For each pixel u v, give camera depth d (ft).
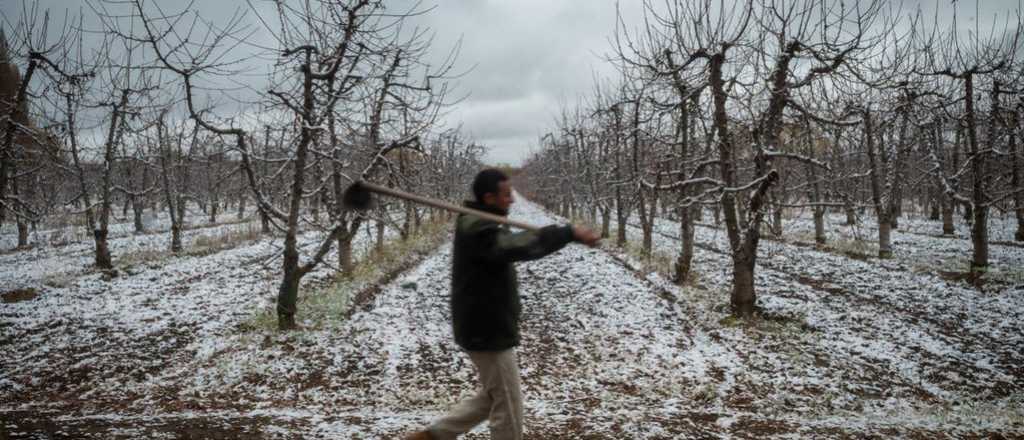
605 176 84.48
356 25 30.83
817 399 22.43
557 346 30.22
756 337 30.66
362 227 89.86
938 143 73.20
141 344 28.73
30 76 36.73
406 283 46.09
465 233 10.44
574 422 17.26
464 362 26.96
